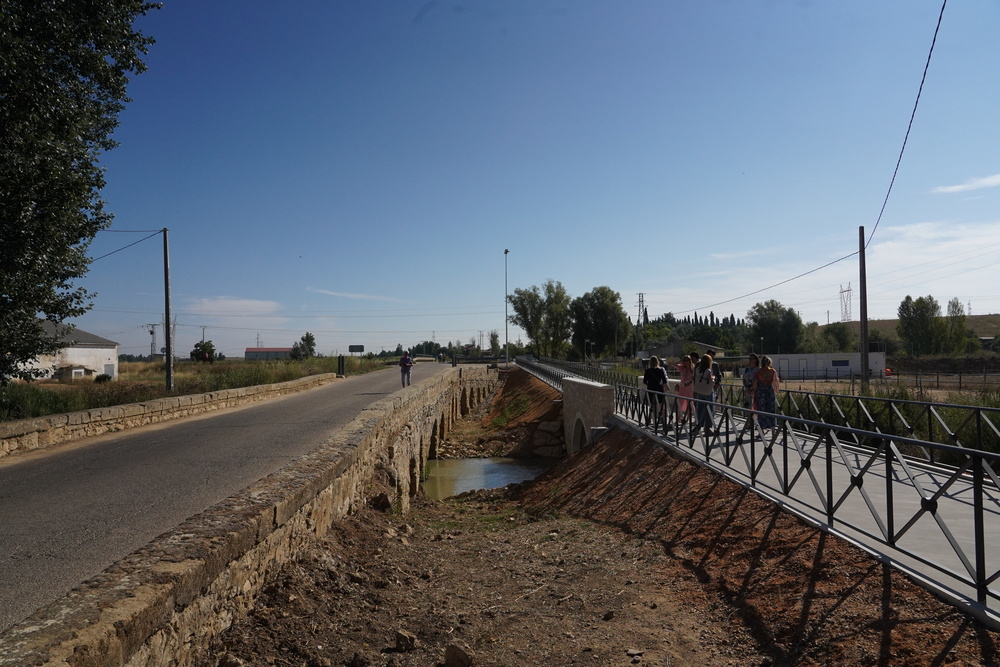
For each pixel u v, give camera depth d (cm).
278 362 3891
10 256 1003
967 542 555
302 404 1884
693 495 878
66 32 1046
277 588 537
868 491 767
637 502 1004
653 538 797
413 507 1317
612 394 1781
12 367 1170
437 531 1034
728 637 508
